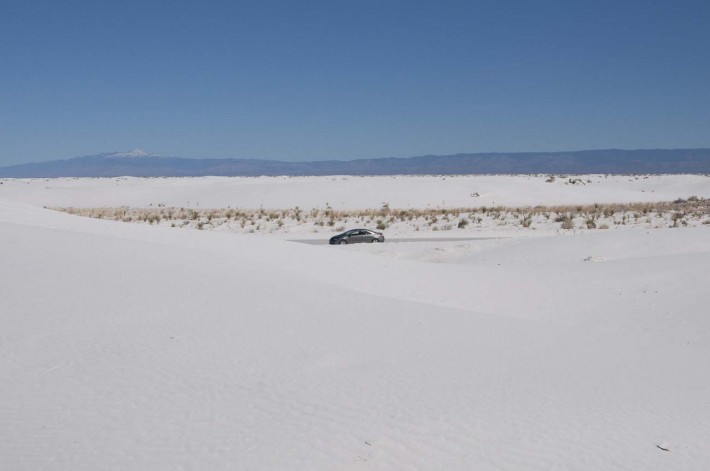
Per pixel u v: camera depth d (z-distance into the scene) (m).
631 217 58.47
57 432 6.54
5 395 7.55
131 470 5.75
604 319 16.52
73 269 15.25
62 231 21.61
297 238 46.72
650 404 8.22
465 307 17.84
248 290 14.45
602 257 28.30
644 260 23.75
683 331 15.00
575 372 9.71
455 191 96.44
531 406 7.77
